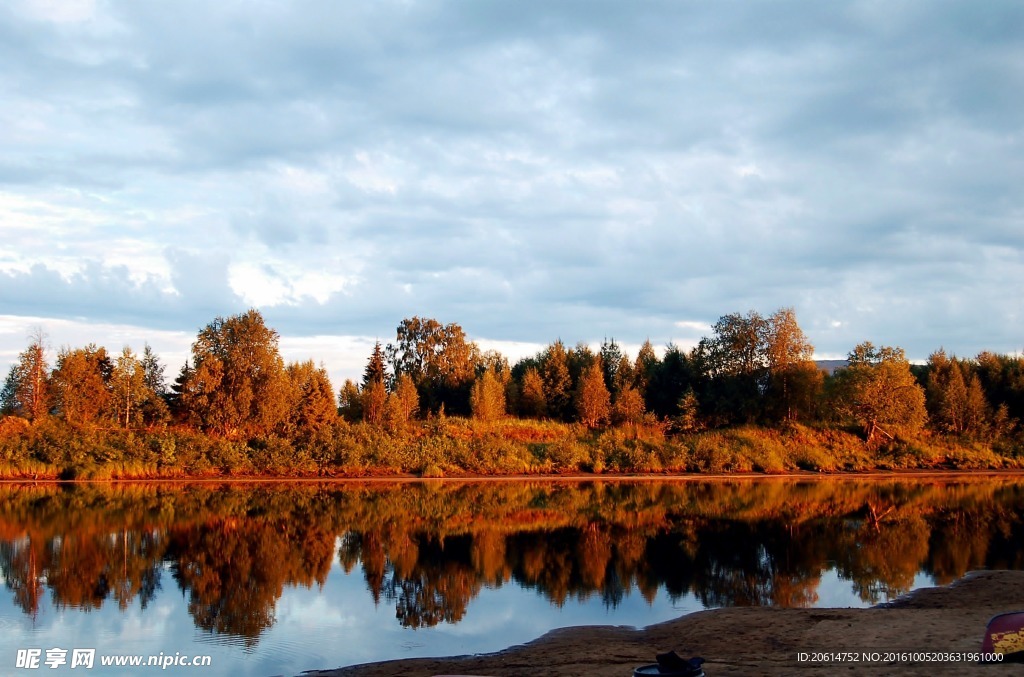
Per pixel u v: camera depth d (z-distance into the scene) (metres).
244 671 14.75
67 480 51.66
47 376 61.69
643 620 18.20
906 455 67.06
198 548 27.72
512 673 13.75
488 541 29.64
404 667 14.51
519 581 22.53
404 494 47.28
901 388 67.81
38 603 19.89
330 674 14.18
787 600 20.05
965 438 72.12
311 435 58.88
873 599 20.05
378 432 60.78
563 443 61.16
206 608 19.39
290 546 28.33
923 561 25.59
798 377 73.12
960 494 48.75
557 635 16.83
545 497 46.09
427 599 20.33
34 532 30.98
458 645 16.25
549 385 84.06
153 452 54.38
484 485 53.53
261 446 57.56
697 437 65.50
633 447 63.12
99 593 20.91
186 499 43.22
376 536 30.78
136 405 64.50
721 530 32.69
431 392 91.38
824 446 67.31
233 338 63.12
